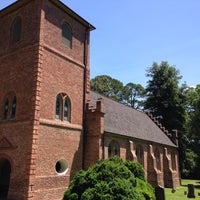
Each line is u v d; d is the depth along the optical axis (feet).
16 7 84.43
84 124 87.20
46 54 76.38
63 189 74.08
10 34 85.05
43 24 77.20
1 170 77.10
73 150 80.64
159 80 208.64
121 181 45.37
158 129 156.76
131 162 63.36
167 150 144.05
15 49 81.20
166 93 199.00
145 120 148.15
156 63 214.07
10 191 67.41
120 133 97.14
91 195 43.21
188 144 198.59
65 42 85.71
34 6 79.77
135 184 50.49
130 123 119.55
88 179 46.93
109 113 107.04
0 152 74.59
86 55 94.48
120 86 287.69
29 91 72.43
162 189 62.64
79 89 88.28
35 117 68.59
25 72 75.56
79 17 91.09
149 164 118.32
